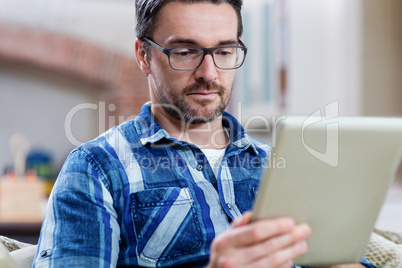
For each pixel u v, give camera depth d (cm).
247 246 97
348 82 440
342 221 109
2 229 300
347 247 113
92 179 137
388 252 162
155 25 148
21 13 571
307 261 112
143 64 158
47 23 582
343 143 103
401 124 108
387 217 368
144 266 136
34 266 129
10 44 578
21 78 618
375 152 106
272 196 99
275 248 97
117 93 604
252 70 484
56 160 625
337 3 439
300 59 440
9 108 618
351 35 439
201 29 142
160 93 148
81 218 131
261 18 473
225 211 143
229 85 147
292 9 438
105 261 129
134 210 138
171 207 139
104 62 601
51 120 627
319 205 104
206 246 139
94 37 595
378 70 441
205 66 142
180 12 143
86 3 588
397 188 410
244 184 150
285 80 442
